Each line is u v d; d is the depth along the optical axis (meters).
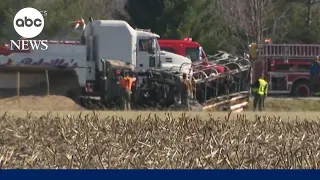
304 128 75.75
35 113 90.38
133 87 121.19
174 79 119.94
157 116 81.69
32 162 47.69
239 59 129.38
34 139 63.31
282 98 152.75
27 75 122.06
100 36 126.12
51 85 122.81
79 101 122.69
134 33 126.88
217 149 55.22
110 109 119.31
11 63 121.31
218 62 131.38
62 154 52.28
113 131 69.56
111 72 122.88
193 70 125.12
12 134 67.00
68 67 123.56
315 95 161.00
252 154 52.41
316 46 162.88
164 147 56.09
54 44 123.75
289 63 163.00
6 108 113.50
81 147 56.25
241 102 124.94
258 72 163.75
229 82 123.19
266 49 163.50
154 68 125.25
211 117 81.38
